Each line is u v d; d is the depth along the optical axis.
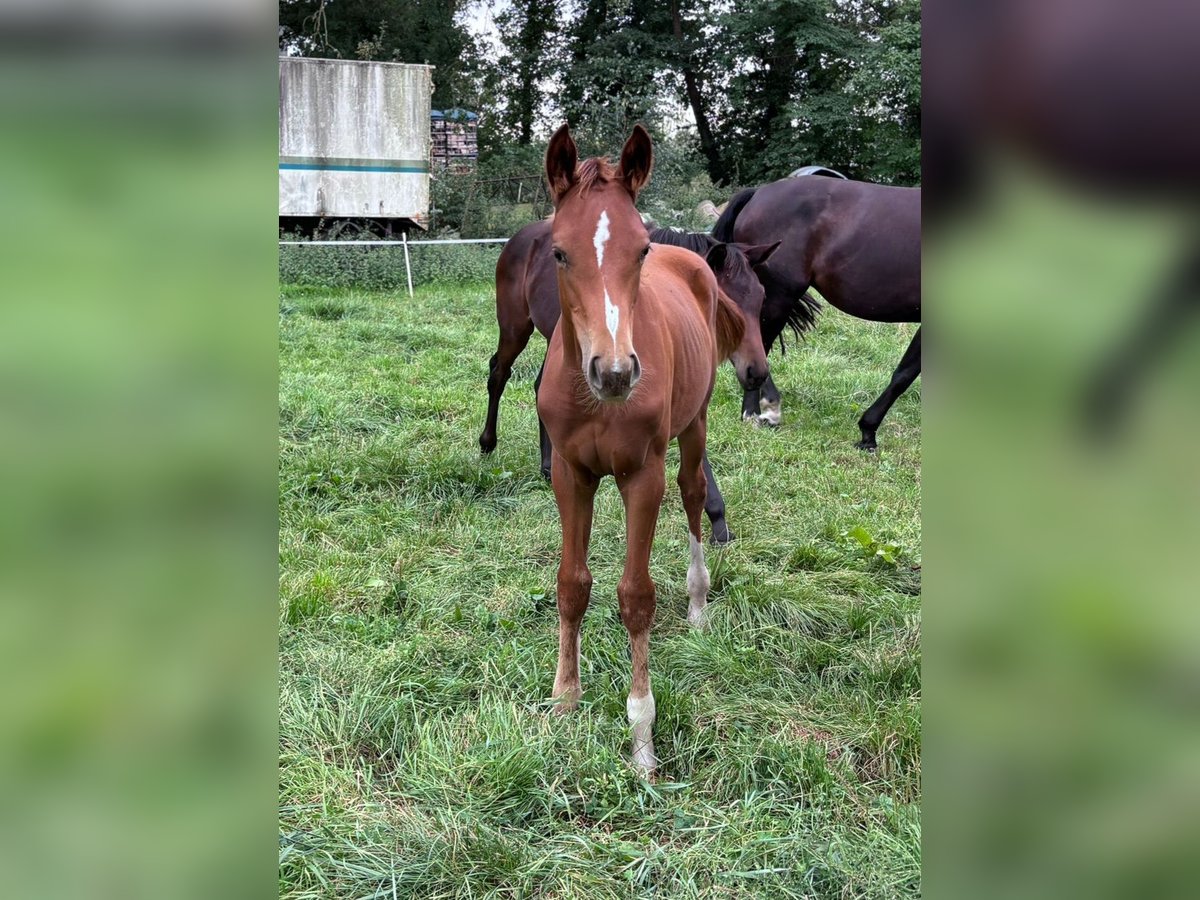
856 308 5.84
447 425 5.49
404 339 7.89
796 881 1.99
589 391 2.31
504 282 4.63
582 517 2.59
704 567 3.25
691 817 2.20
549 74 24.77
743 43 21.84
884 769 2.39
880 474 4.92
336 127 12.84
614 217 2.09
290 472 4.47
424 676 2.77
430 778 2.27
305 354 7.06
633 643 2.49
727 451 5.16
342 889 1.93
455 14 25.20
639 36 22.44
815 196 5.82
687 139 22.14
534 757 2.29
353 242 11.59
